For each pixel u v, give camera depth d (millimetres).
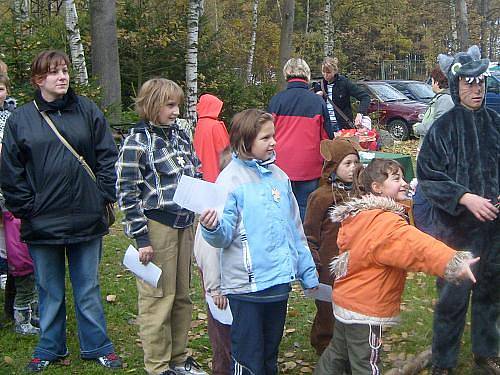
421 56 38656
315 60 29094
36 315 4930
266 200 3391
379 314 3371
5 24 10656
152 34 15094
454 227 3857
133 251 3895
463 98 3840
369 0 34781
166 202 3873
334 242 4055
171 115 3898
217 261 3494
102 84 12289
